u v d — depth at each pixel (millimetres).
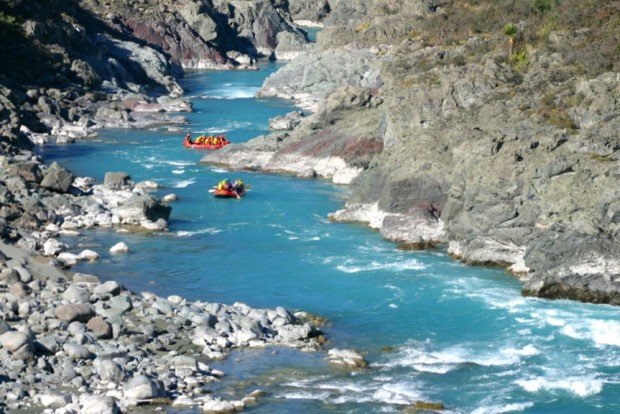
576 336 56469
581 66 85938
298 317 58750
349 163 97125
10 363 47844
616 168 65938
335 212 83562
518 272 67688
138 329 54188
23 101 129250
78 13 181750
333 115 104250
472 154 73500
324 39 182250
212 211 85188
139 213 80000
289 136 107438
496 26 124312
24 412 43844
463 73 93125
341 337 56094
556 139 71688
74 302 56500
